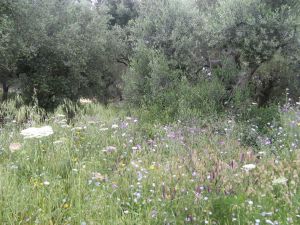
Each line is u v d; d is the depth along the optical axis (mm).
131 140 5820
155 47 10891
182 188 3727
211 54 10906
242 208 3303
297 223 3033
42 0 15469
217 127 7289
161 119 8602
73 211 3346
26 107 7066
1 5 13219
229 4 9523
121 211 3426
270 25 9078
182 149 5508
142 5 11984
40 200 3449
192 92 9250
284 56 9984
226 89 9938
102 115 7734
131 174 4223
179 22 10562
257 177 3908
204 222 3141
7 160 4797
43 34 15492
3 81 16844
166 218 3176
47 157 4891
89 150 5531
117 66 21734
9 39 12836
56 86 16750
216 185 3785
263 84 11062
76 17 17719
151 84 9758
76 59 16734
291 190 3619
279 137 6238
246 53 9484
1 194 3395
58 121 6773
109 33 19297
